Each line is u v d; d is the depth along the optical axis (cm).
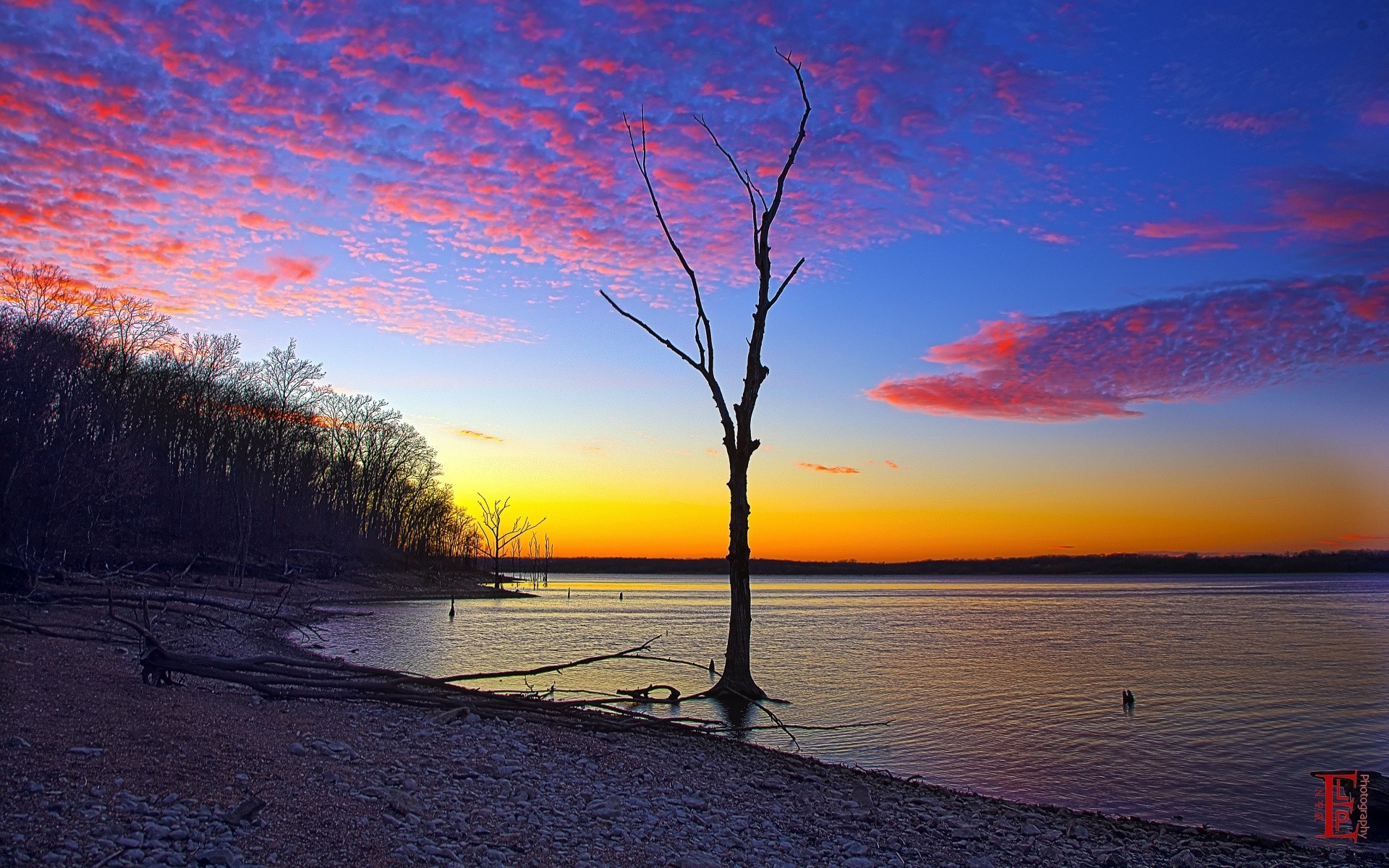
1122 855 1187
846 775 1609
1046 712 2669
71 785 828
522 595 11656
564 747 1462
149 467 6209
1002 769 1877
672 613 7981
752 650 4738
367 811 912
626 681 3077
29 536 3850
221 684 1577
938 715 2545
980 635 6091
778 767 1609
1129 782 1792
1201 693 3191
